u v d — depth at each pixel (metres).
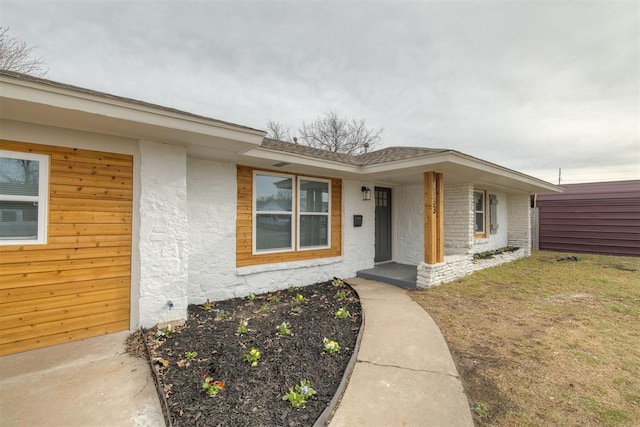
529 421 2.13
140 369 2.81
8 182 3.07
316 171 6.46
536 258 10.77
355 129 23.41
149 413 2.18
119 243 3.69
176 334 3.68
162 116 3.27
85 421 2.09
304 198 6.74
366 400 2.35
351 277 7.48
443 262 6.69
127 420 2.10
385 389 2.51
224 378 2.66
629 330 3.91
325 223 7.16
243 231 5.71
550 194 13.23
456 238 8.25
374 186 8.48
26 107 2.70
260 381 2.62
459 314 4.58
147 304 3.80
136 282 3.77
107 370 2.79
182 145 4.08
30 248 3.17
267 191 6.12
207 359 3.02
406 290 6.13
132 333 3.64
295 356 3.12
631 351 3.29
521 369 2.90
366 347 3.35
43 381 2.59
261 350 3.25
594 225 11.95
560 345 3.45
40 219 3.22
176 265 4.03
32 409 2.21
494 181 8.21
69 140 3.38
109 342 3.39
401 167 6.04
